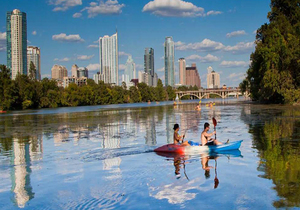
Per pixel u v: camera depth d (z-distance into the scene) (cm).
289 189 854
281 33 6350
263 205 745
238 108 6081
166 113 5362
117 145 1816
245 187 883
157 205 769
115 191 891
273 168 1095
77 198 846
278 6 6988
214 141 1552
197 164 1204
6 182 1046
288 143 1642
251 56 7388
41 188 960
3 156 1570
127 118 4338
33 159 1463
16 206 809
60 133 2617
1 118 5362
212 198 805
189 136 2131
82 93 13662
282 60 5878
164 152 1516
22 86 10831
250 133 2136
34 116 5831
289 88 5956
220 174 1034
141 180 995
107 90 15712
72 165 1284
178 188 897
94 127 3081
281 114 3881
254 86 7556
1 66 10162
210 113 4884
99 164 1278
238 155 1359
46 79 12875
